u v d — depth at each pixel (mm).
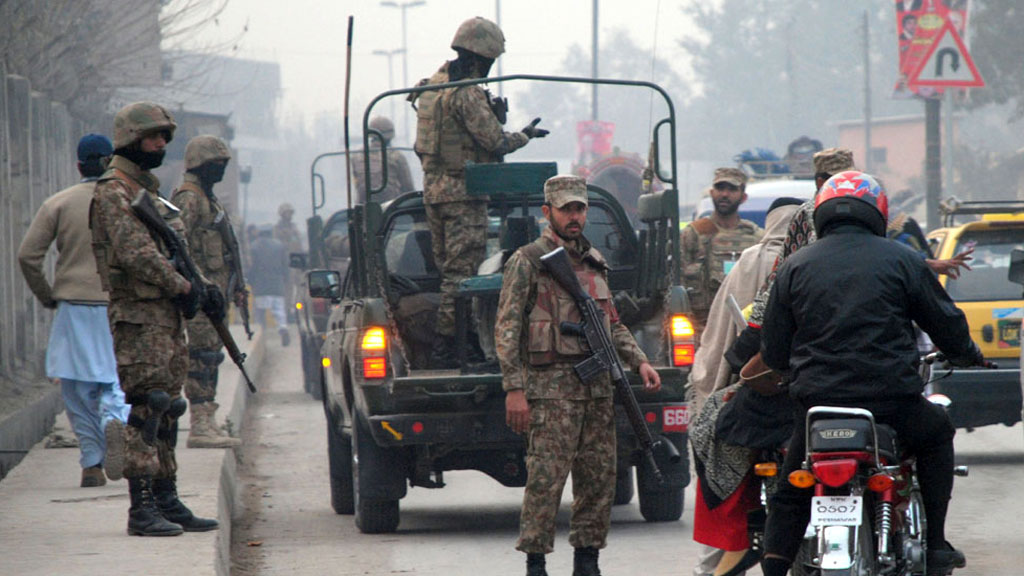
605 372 20328
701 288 34406
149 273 21031
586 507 20609
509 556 25328
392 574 23750
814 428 15219
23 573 19328
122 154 21781
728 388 19078
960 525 27203
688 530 27703
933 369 34438
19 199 43781
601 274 21219
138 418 21844
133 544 21453
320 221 56406
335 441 30750
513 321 20266
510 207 30547
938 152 76125
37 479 28484
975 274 35188
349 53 27453
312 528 28984
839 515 15039
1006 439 40875
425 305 29062
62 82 58688
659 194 27938
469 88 28391
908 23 67938
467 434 26078
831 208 16359
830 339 15672
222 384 52000
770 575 16453
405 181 49375
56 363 26969
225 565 22219
